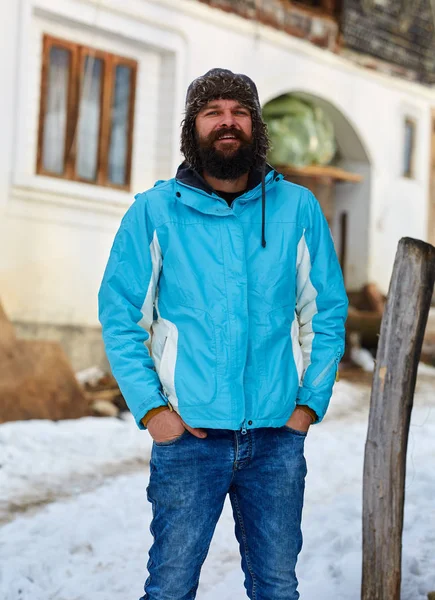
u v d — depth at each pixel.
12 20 9.81
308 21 13.04
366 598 3.14
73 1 10.23
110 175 11.03
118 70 11.01
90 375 10.30
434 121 15.66
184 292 2.75
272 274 2.79
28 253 10.02
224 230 2.78
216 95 2.78
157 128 11.36
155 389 2.71
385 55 14.45
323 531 4.89
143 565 4.72
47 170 10.41
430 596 3.75
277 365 2.76
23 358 8.65
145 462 7.28
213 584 4.39
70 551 4.95
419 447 6.87
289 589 2.83
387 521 3.10
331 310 2.89
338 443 7.78
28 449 7.41
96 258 10.63
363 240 14.52
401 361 3.08
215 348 2.72
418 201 15.41
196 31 11.45
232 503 2.91
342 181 14.52
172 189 2.85
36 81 10.23
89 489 6.35
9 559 4.74
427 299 3.09
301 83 13.00
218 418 2.69
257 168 2.85
